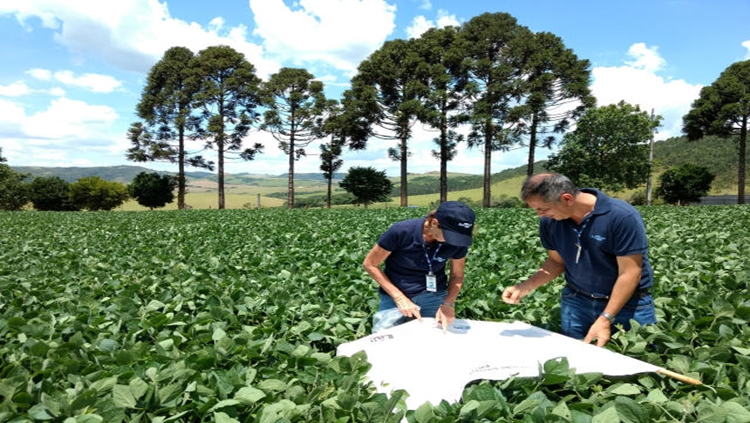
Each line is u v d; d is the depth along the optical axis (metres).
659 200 54.09
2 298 4.71
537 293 4.86
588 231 3.37
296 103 49.28
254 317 4.30
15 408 2.30
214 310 3.93
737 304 3.60
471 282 5.49
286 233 11.59
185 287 5.18
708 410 2.09
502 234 10.14
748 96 43.53
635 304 3.45
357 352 2.85
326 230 12.49
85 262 7.44
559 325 4.03
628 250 3.22
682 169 52.31
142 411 2.30
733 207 21.02
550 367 2.56
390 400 2.21
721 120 44.78
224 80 49.75
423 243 3.83
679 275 5.07
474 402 2.23
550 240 3.74
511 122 40.69
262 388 2.54
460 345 3.12
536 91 40.41
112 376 2.61
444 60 42.56
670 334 3.14
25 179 64.81
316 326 3.72
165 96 49.47
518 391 2.60
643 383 2.58
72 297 4.76
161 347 3.06
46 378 2.71
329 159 49.75
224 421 2.12
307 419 2.29
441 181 44.50
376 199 57.62
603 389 2.67
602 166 43.38
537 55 41.81
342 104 45.59
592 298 3.62
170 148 50.84
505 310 4.54
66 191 63.25
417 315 3.71
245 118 48.75
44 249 8.97
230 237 11.04
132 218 21.95
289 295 4.52
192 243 9.82
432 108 41.69
